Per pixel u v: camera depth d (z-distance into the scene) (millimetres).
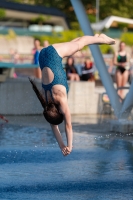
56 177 16594
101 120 31578
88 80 40812
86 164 18531
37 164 18547
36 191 14922
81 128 27812
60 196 14430
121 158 19578
